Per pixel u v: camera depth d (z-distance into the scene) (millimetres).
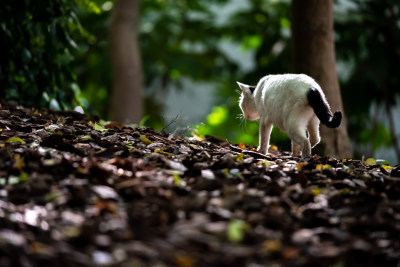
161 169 5840
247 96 9305
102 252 3941
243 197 5020
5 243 3889
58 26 11523
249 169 6121
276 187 5371
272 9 26297
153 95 30969
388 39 23266
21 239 4016
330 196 5371
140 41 29953
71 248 3988
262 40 26344
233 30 27938
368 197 5438
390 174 6945
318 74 11367
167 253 3973
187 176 5762
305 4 11352
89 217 4473
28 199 4766
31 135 7078
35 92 11172
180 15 30078
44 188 4910
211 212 4594
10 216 4375
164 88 31734
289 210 4992
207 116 27062
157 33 30078
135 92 23016
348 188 5762
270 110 8094
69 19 11883
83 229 4180
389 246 4359
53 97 11609
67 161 5516
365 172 6840
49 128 7621
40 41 11555
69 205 4691
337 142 11141
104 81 27750
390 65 23125
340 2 23000
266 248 4113
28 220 4344
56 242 4035
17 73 11250
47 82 11500
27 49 11414
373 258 4148
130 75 22859
